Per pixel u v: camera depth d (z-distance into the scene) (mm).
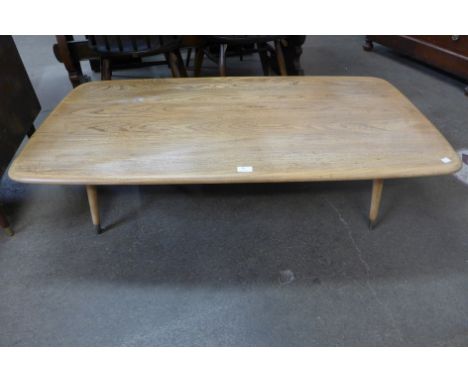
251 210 1177
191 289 947
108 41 1445
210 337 854
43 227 1116
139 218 1150
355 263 1007
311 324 876
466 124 1609
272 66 2125
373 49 2566
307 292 938
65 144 887
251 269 994
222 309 906
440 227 1111
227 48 1864
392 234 1089
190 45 1729
